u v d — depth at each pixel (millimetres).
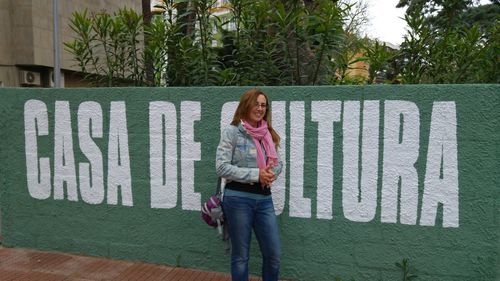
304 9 4633
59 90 4535
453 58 4367
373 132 3709
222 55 5090
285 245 3971
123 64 5195
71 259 4504
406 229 3674
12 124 4715
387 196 3701
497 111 3426
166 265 4332
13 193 4785
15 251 4727
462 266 3562
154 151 4289
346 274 3842
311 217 3900
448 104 3521
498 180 3453
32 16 12852
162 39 4867
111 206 4465
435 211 3598
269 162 3172
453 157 3535
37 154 4672
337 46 4418
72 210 4605
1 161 4785
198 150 4168
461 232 3551
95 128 4461
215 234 4188
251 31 4672
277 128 3930
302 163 3893
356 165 3766
